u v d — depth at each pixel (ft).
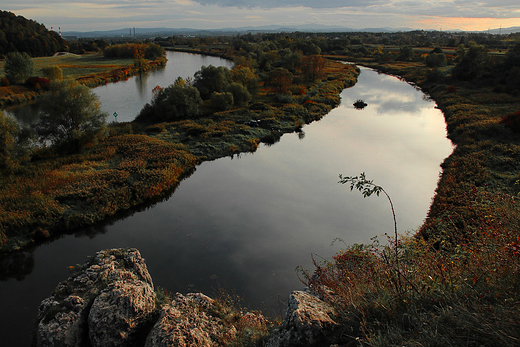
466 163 84.74
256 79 204.95
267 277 52.75
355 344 18.86
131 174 85.92
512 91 175.11
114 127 127.65
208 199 80.74
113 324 27.96
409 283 19.93
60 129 101.96
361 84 256.73
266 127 140.97
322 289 27.07
